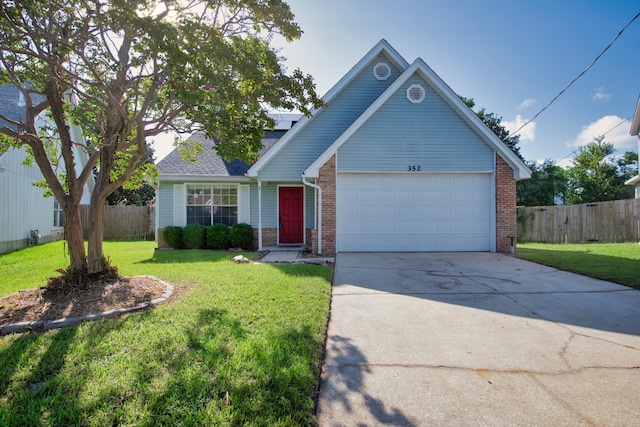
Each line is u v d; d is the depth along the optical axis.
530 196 24.95
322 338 3.48
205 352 3.05
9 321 3.87
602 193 24.05
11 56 4.88
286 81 5.29
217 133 5.54
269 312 4.19
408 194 10.20
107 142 5.31
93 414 2.21
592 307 4.61
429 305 4.75
